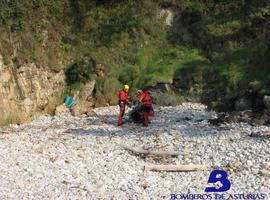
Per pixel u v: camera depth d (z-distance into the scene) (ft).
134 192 48.39
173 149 63.21
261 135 66.74
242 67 106.73
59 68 108.68
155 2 129.39
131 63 117.29
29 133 79.66
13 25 104.37
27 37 105.29
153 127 80.84
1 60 94.58
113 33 122.42
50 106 103.60
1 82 92.79
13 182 52.39
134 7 127.65
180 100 107.55
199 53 119.75
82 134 76.74
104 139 71.67
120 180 52.21
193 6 127.44
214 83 108.27
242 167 53.88
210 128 76.33
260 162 54.70
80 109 99.50
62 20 120.47
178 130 75.66
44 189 50.01
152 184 50.67
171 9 128.57
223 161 56.49
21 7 109.40
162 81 107.96
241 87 101.14
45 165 58.44
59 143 69.92
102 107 106.93
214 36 120.98
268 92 82.17
